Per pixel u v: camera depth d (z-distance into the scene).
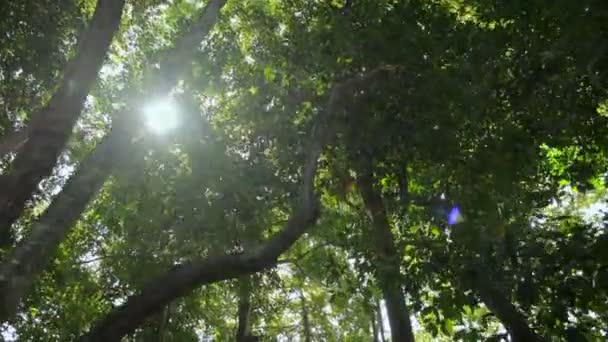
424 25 10.79
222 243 11.34
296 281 19.50
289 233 6.62
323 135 8.30
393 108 9.87
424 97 9.73
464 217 8.86
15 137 9.94
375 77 9.77
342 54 10.63
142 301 6.10
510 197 10.05
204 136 11.47
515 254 7.86
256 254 6.44
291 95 10.96
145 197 12.24
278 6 14.66
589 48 8.59
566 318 7.33
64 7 12.50
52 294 16.36
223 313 20.17
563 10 9.02
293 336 24.23
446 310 8.46
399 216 11.16
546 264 7.51
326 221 14.04
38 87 12.89
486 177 9.71
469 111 9.75
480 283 8.02
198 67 13.00
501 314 8.65
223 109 12.88
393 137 10.02
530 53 9.76
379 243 11.07
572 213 15.62
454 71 9.90
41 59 12.49
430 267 8.45
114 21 7.16
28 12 12.08
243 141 11.50
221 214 11.16
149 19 15.55
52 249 5.43
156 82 7.22
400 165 10.53
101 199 15.55
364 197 11.58
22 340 16.17
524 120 10.27
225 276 6.38
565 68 9.55
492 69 10.02
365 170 10.81
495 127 10.27
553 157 12.54
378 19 10.85
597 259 7.29
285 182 10.89
